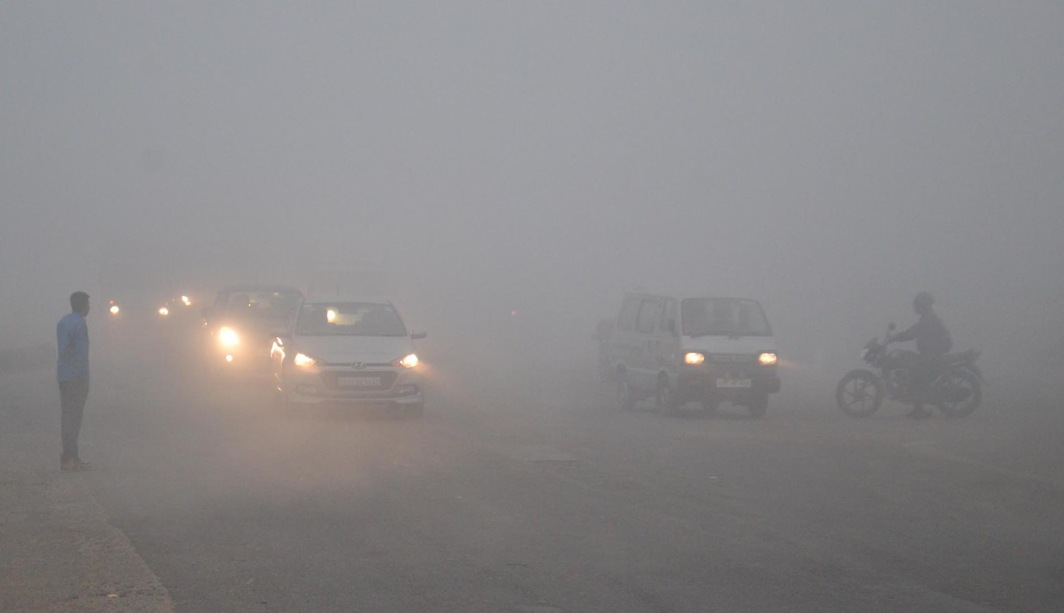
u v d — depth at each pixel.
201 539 8.25
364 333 16.84
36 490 10.27
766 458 12.63
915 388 17.31
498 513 9.30
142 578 7.10
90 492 10.18
